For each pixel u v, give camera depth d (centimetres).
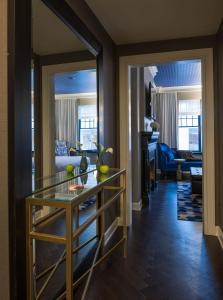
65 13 176
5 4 122
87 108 235
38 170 165
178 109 774
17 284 125
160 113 773
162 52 307
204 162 296
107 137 289
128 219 328
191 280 200
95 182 187
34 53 160
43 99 172
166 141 772
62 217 173
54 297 162
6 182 124
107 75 288
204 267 220
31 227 134
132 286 192
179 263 227
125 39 303
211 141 292
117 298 178
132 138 396
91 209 230
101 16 246
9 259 124
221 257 238
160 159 699
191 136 769
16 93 123
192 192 462
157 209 405
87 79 235
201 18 250
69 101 206
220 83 271
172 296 180
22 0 128
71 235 131
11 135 122
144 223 337
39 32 161
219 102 280
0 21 122
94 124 251
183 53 299
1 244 125
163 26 268
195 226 324
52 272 164
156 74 596
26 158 133
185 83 704
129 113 331
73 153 214
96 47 243
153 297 179
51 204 132
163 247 261
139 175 409
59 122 192
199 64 514
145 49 314
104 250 252
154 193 525
